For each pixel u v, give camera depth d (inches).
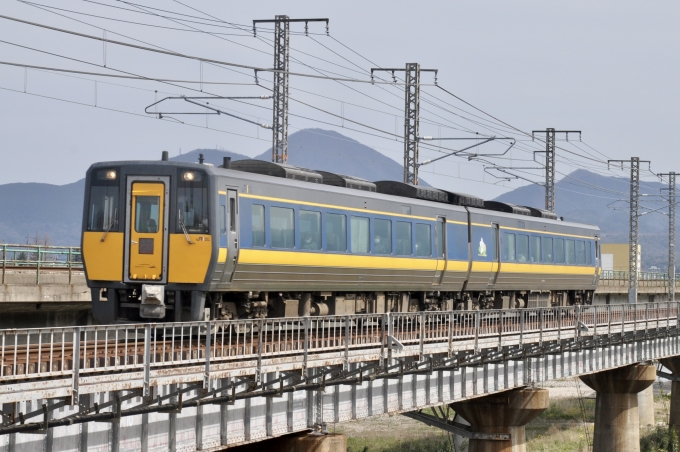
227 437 2517.2
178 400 2210.9
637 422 6274.6
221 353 2284.7
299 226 3211.1
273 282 3105.3
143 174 2815.0
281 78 4483.3
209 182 2783.0
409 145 5334.6
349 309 3656.5
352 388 3095.5
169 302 2815.0
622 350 5585.6
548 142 7229.3
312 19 4537.4
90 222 2856.8
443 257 4183.1
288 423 2778.1
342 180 3622.0
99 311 2854.3
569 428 7003.0
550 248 5246.1
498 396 4544.8
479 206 4736.7
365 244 3607.3
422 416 4687.5
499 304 4923.7
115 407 2055.9
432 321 3193.9
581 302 5920.3
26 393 1748.3
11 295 3358.8
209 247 2760.8
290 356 2516.0
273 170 3277.6
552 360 4719.5
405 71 5339.6
